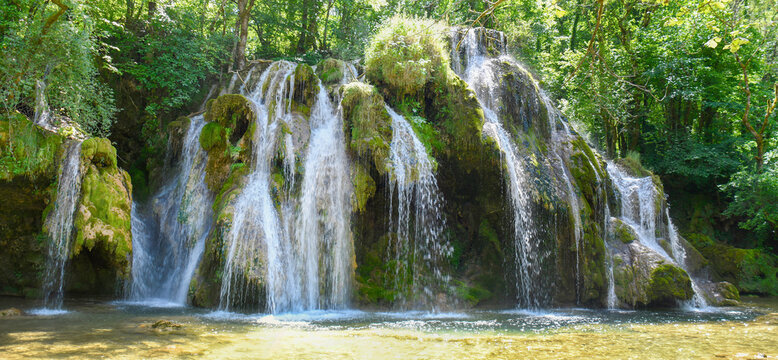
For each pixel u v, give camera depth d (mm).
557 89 21875
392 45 13508
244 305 9922
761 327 9133
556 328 8742
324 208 11508
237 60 18781
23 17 10875
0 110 10609
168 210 12945
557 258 12547
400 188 11672
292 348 6395
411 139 12383
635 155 18953
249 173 11547
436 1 7539
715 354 6500
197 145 13438
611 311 11703
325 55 24266
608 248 13469
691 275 15797
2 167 10125
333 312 10352
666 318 10414
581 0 19562
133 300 11359
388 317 9812
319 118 13477
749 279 16812
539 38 26922
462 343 6984
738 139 21016
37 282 11016
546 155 14016
